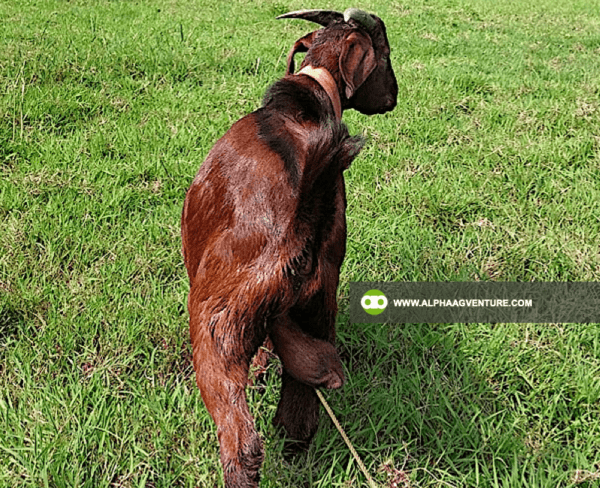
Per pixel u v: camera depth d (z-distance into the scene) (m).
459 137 3.27
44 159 2.85
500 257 2.42
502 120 3.48
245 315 1.37
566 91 3.93
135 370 1.91
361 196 2.72
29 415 1.74
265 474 1.65
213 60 4.11
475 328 2.11
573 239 2.49
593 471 1.68
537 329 2.12
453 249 2.46
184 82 3.77
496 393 1.93
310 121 1.53
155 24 4.97
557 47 5.30
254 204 1.41
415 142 3.21
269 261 1.37
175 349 1.99
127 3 5.73
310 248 1.37
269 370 1.95
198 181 1.55
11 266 2.22
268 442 1.73
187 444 1.71
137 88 3.63
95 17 4.94
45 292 2.14
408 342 2.07
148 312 2.07
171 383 1.91
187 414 1.76
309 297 1.44
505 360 2.00
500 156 3.08
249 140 1.50
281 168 1.43
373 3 6.70
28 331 2.04
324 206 1.35
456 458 1.73
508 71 4.43
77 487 1.58
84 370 1.93
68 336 1.97
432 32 5.58
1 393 1.80
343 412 1.83
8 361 1.92
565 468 1.73
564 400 1.91
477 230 2.59
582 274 2.34
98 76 3.69
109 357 1.94
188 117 3.31
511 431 1.77
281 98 1.56
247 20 5.50
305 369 1.48
